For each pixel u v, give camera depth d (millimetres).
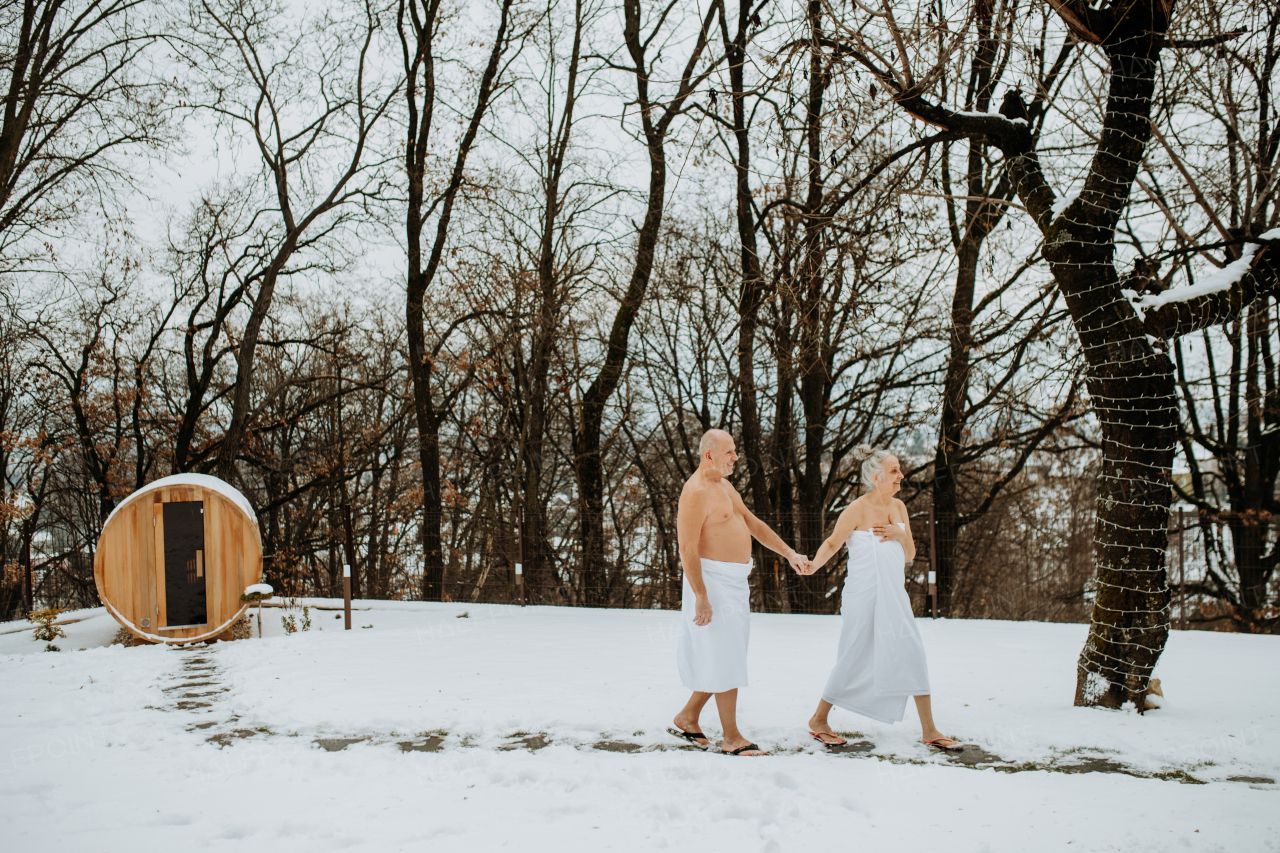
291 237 21859
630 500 28375
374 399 30125
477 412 27484
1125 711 5543
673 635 9992
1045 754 4715
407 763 4684
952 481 19141
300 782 4387
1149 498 5672
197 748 5121
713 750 4902
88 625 12594
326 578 31234
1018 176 6730
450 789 4223
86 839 3602
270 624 12148
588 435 21859
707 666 4867
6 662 8938
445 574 26938
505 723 5500
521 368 23156
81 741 5363
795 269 11586
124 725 5766
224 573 10703
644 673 7238
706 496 4992
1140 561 5629
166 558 10711
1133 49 5996
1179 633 10453
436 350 23234
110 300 25312
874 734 5168
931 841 3457
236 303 24703
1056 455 21969
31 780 4500
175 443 26969
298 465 29156
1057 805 3863
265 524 29203
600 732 5316
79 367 25703
